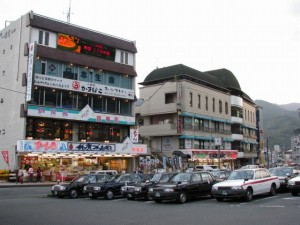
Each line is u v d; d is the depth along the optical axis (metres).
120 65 46.00
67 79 39.50
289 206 15.79
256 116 80.31
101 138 43.94
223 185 18.16
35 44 36.44
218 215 13.55
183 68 56.91
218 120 60.34
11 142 38.06
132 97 46.56
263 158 82.81
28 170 35.69
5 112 40.00
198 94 56.28
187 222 12.00
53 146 37.12
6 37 42.06
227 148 62.66
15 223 11.98
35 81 36.84
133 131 46.53
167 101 54.59
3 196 23.53
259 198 19.48
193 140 53.91
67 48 40.56
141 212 14.80
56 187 22.64
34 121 37.56
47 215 14.00
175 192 17.98
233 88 67.31
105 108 44.16
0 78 42.00
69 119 39.59
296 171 25.20
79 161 41.53
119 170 45.81
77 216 13.68
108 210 15.59
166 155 53.06
